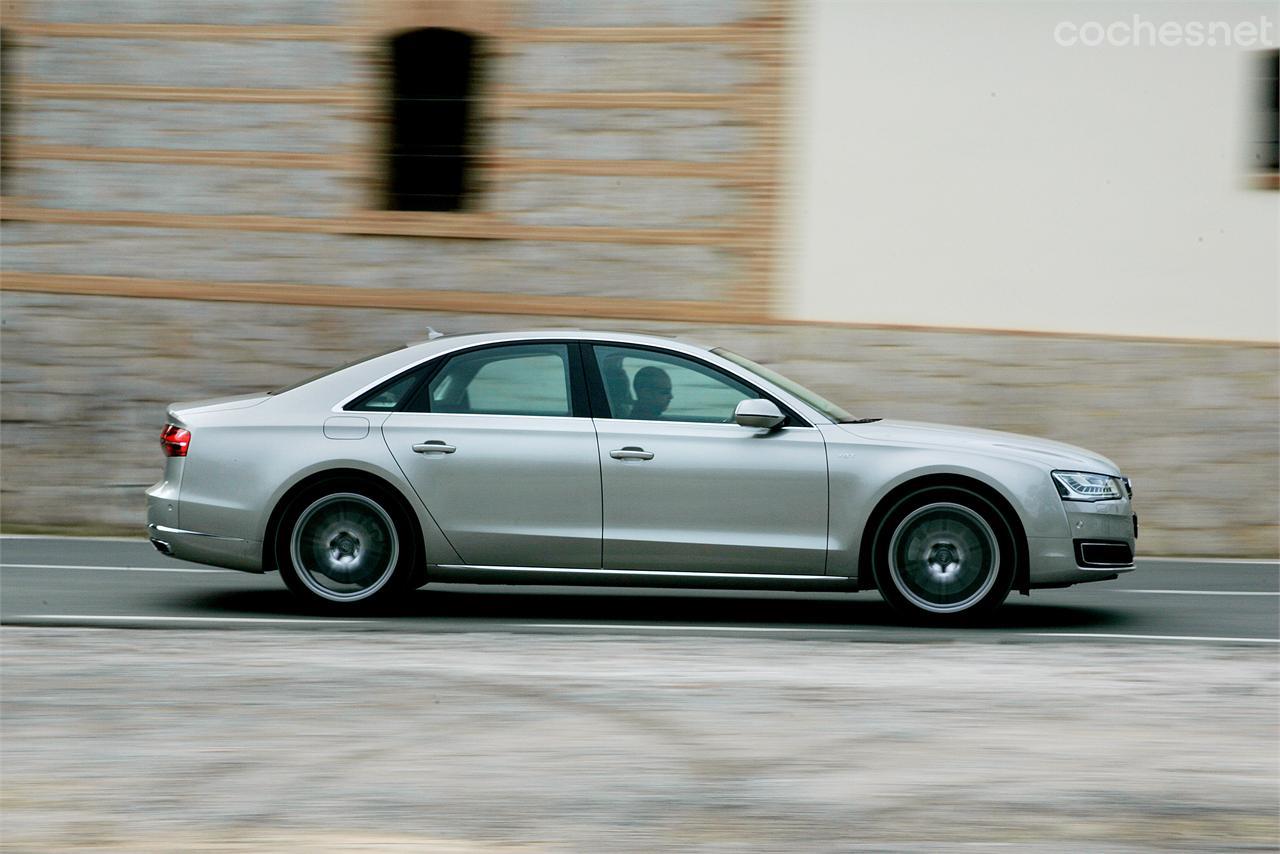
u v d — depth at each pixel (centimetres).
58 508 1964
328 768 711
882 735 789
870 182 1880
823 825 630
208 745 751
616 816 638
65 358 1977
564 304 1948
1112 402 1842
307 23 1964
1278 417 1814
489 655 991
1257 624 1209
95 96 1981
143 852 584
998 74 1848
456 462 1131
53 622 1114
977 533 1130
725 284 1914
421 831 613
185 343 1975
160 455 1969
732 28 1902
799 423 1141
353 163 1966
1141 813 657
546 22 1941
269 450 1140
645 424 1141
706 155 1914
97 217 1978
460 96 1983
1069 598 1355
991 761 739
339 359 1972
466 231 1956
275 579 1397
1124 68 1827
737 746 761
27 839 601
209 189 1977
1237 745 780
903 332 1877
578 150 1939
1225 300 1823
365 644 1024
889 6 1866
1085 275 1844
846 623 1171
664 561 1132
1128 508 1159
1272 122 1805
